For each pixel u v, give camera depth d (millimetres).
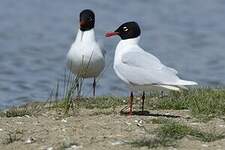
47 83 26922
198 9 53094
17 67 31484
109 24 45562
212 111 13469
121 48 13461
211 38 42438
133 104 14852
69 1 53781
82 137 11500
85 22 16328
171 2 55750
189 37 42719
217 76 30766
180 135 11492
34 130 12117
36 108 14570
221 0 56562
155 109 14188
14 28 43812
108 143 11109
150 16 49688
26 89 25250
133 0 55688
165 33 44094
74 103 14969
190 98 14688
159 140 11164
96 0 54406
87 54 16203
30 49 37125
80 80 16750
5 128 12359
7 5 51656
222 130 12016
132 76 12945
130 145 10984
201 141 11258
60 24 45906
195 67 33375
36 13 49250
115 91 24719
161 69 12812
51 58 34531
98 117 13055
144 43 40719
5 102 21547
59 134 11742
